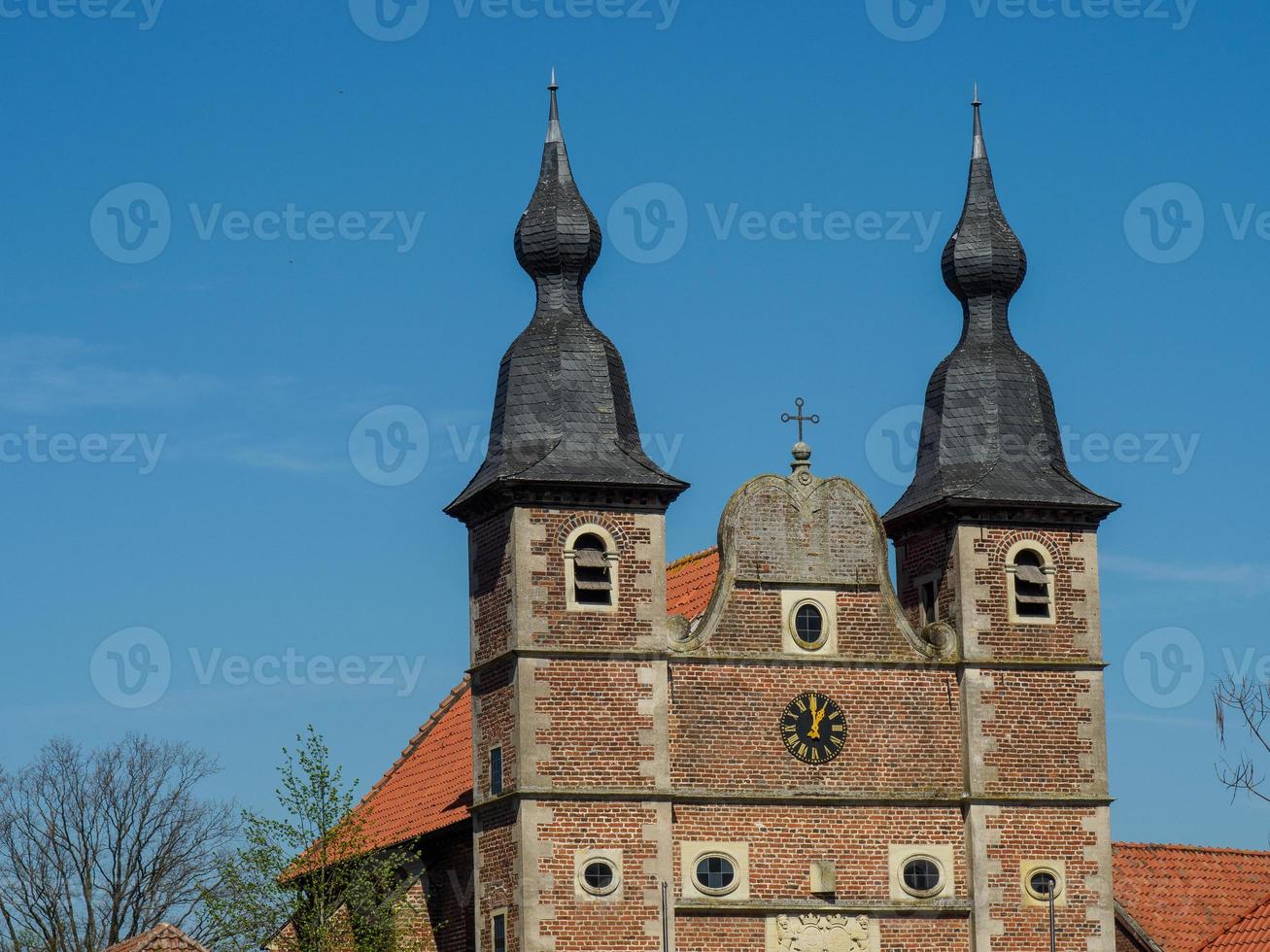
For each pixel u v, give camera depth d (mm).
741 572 62062
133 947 67000
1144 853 69062
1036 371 65188
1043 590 63531
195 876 93125
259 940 66625
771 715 61562
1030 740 62594
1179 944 65812
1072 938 61875
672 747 60844
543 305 63219
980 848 61719
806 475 62906
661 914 59500
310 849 66938
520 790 59250
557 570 60594
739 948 60344
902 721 62344
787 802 61250
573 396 61969
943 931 61531
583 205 63406
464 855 64938
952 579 63281
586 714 60094
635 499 61250
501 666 60906
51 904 91750
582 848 59469
